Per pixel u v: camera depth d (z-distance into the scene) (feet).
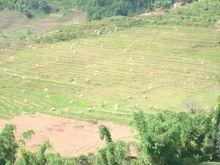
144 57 437.99
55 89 395.75
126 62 433.48
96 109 338.95
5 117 334.65
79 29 533.55
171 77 394.52
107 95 371.35
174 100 342.85
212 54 426.10
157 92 366.63
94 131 296.92
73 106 354.33
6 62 471.21
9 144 158.61
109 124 307.37
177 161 174.81
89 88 390.42
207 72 394.73
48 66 448.24
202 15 496.64
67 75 423.23
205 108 300.40
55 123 316.40
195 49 438.81
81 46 486.38
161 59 429.79
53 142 277.85
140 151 174.09
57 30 545.03
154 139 164.55
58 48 491.31
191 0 611.47
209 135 196.75
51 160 160.04
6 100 376.48
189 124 193.88
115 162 169.99
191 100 314.96
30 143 273.75
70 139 283.38
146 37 479.00
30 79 422.00
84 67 435.53
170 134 168.96
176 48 444.55
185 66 410.72
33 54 484.33
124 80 398.62
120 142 173.27
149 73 407.03
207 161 196.03
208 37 453.58
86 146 269.85
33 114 339.36
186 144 191.42
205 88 364.99
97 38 499.92
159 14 527.81
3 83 418.92
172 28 485.56
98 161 172.96
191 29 474.90
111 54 456.86
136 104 340.18
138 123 176.35
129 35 490.49
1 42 597.11
